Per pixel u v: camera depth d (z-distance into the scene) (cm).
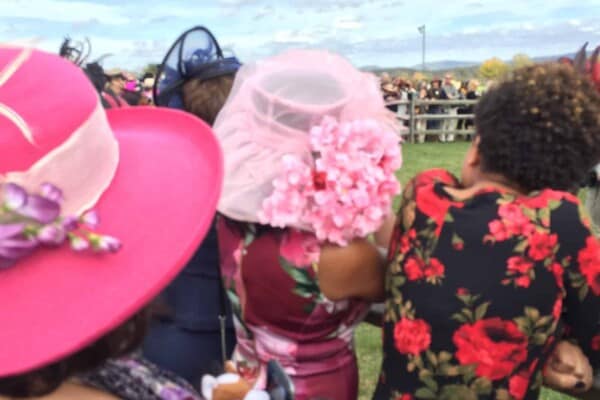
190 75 200
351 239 144
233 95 159
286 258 145
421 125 1502
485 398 130
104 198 90
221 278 176
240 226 152
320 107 143
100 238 80
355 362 162
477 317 129
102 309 81
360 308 154
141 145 101
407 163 1086
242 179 147
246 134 148
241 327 160
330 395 154
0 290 80
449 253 132
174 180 95
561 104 126
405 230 142
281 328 152
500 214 130
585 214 130
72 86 83
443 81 1582
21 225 75
